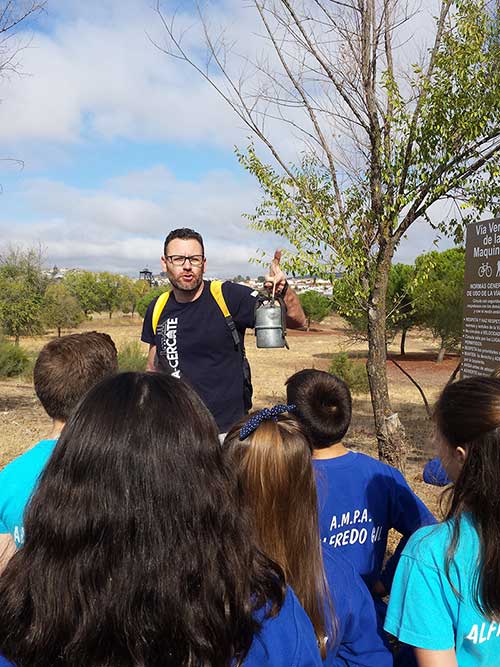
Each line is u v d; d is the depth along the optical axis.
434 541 1.71
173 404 1.14
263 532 1.63
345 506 2.49
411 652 2.00
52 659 1.05
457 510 1.72
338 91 5.26
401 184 5.18
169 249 3.56
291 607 1.25
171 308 3.73
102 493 1.06
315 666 1.22
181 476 1.09
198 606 1.07
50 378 2.19
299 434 1.75
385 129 5.23
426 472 2.92
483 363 4.78
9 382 18.47
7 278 27.19
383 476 2.65
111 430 1.09
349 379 16.77
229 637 1.09
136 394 1.14
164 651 1.04
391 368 24.38
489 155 4.97
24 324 26.05
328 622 1.65
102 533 1.05
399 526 2.67
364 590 1.86
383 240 5.30
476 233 4.88
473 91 4.98
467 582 1.64
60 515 1.07
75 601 1.04
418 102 5.09
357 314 5.86
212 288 3.68
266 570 1.24
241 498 1.25
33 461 2.06
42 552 1.09
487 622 1.64
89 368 2.22
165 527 1.06
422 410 14.04
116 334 46.00
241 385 3.75
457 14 5.01
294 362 26.30
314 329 51.44
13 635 1.08
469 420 1.70
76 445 1.10
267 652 1.16
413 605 1.69
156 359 3.86
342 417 2.57
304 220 5.40
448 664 1.65
